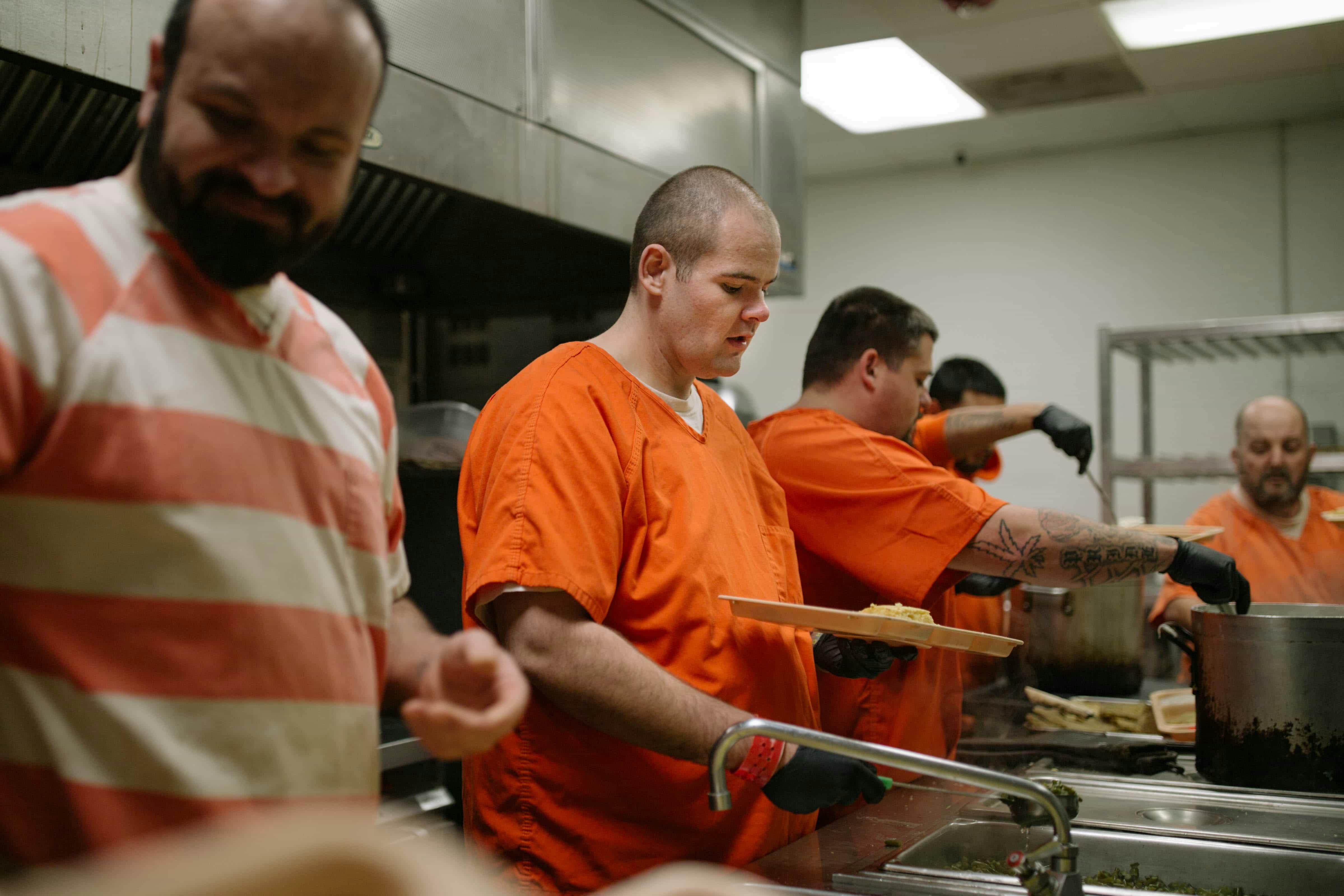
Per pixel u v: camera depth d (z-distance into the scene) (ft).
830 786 3.40
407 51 5.53
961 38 11.23
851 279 16.53
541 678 3.45
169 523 2.11
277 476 2.33
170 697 2.11
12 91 5.07
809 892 3.32
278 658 2.26
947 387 8.65
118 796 2.06
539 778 3.78
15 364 1.97
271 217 2.19
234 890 0.79
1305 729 4.84
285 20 2.07
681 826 3.79
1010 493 15.40
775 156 8.86
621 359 4.22
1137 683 7.36
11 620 2.05
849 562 5.21
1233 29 11.00
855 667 4.43
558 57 6.57
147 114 2.22
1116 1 10.36
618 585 3.81
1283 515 10.32
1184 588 9.34
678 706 3.42
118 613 2.08
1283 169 13.99
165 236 2.25
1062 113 13.64
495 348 8.29
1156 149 14.70
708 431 4.36
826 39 11.24
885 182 16.35
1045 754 5.89
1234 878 4.07
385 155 5.38
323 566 2.43
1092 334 14.99
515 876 3.79
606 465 3.70
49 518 2.04
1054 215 15.28
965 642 4.11
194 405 2.18
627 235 7.14
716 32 8.11
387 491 2.85
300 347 2.50
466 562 3.91
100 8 4.21
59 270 2.06
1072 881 2.97
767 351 17.08
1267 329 11.12
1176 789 5.02
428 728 2.15
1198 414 14.32
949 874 3.56
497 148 6.07
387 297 7.96
